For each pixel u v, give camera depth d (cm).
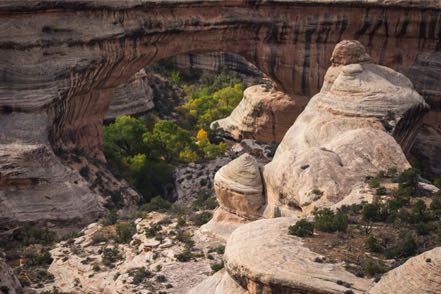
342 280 4988
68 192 7906
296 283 4997
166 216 7419
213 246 6812
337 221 5566
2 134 8025
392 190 6425
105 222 7544
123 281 6462
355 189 6500
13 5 8244
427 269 4656
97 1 8631
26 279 6825
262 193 6894
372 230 5566
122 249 7006
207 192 8338
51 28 8438
